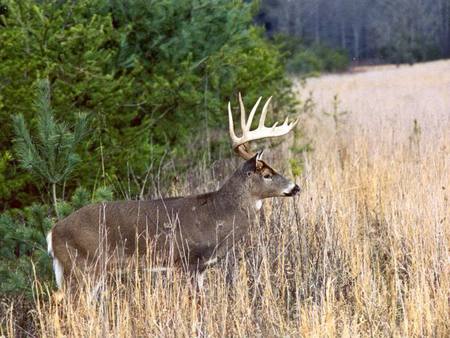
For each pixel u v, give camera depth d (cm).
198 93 1616
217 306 1034
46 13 1411
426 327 994
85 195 1184
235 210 1152
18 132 1166
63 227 1098
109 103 1377
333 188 1430
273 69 2009
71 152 1173
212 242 1140
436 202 1284
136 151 1409
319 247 1222
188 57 1623
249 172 1155
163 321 988
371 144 1862
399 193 1406
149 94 1559
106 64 1515
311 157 1739
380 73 5466
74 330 960
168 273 1106
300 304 1041
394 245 1218
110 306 1044
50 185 1324
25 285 1117
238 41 1814
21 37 1338
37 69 1329
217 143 1795
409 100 3183
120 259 1109
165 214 1127
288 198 1359
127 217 1111
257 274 1129
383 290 1081
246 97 1831
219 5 1700
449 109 2544
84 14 1537
